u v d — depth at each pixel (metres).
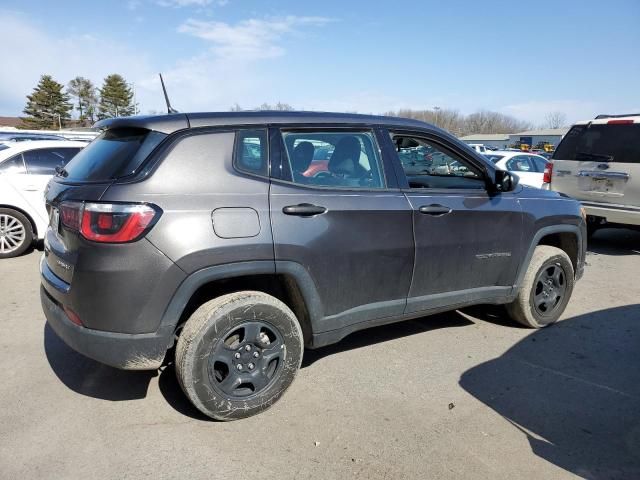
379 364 3.85
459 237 3.83
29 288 5.45
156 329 2.78
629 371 3.84
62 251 2.90
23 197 6.74
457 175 4.10
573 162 8.13
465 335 4.46
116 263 2.67
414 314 3.79
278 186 3.09
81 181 2.92
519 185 4.51
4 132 19.06
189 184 2.84
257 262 2.94
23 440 2.80
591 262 7.43
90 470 2.57
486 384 3.57
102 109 104.69
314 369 3.74
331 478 2.56
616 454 2.81
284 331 3.10
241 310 2.92
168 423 3.00
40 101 98.38
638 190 7.36
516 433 2.99
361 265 3.36
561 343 4.34
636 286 6.16
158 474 2.56
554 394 3.46
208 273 2.83
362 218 3.34
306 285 3.15
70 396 3.27
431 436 2.93
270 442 2.84
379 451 2.78
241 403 3.01
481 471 2.64
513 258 4.22
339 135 3.43
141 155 2.83
